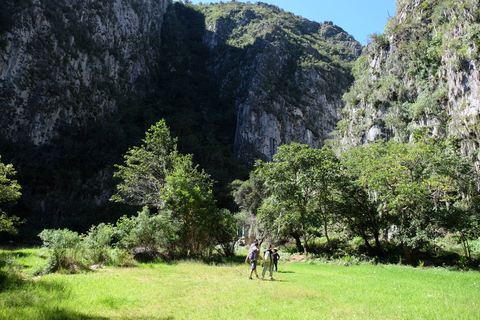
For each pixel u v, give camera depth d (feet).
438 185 60.85
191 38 501.56
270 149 338.54
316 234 88.22
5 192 59.26
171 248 58.80
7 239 135.74
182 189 63.62
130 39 338.54
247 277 39.34
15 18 213.25
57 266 36.22
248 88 370.32
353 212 73.00
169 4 481.05
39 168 202.18
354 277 42.09
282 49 425.69
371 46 186.29
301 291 29.63
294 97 388.78
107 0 307.58
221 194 222.07
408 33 151.33
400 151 69.51
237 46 451.94
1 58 201.26
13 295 21.24
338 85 440.86
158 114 331.16
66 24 252.42
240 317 20.26
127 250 51.80
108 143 250.37
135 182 81.56
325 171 70.18
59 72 236.22
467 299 27.30
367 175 68.64
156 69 382.01
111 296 24.39
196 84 424.05
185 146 294.25
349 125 173.78
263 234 97.19
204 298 26.00
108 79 287.69
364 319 20.40
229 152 327.47
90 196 214.90
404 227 61.00
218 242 73.41
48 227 172.35
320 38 552.41
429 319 20.70
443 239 83.35
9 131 200.13
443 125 107.14
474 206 63.46
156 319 19.38
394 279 40.14
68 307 20.13
